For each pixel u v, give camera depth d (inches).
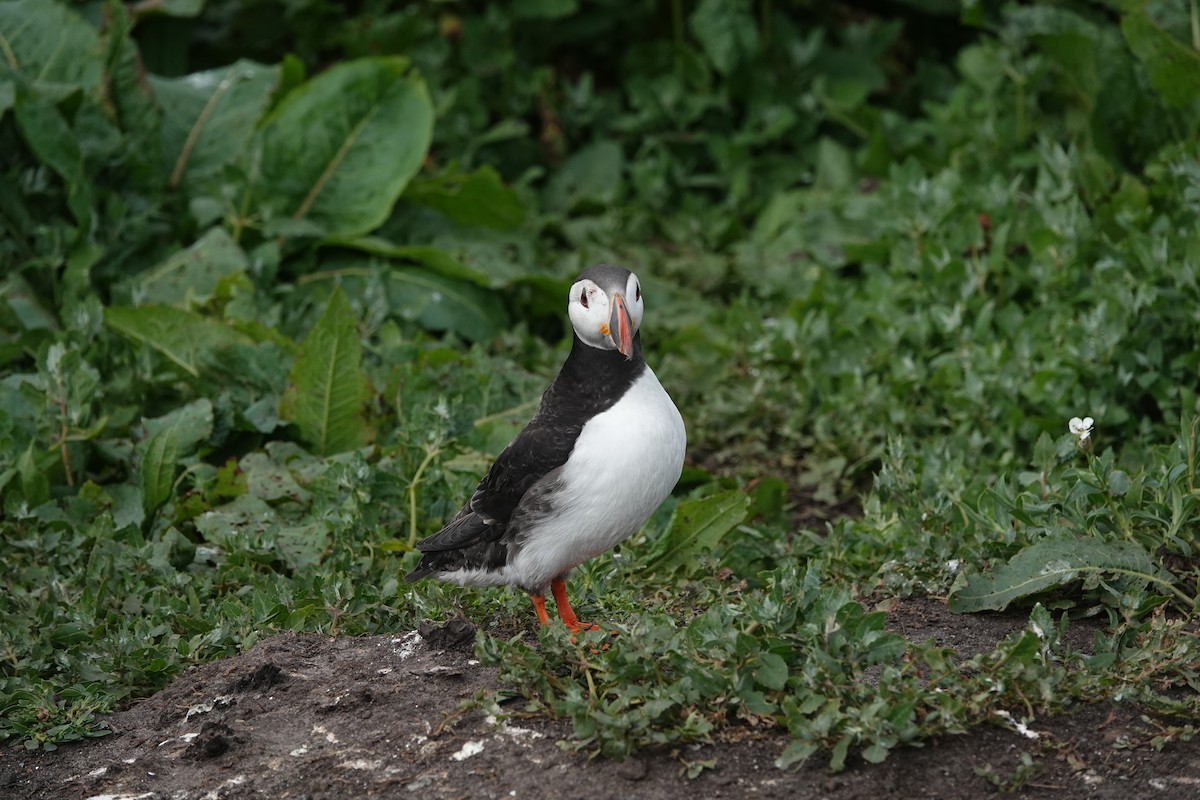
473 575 283.6
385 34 600.7
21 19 490.9
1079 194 474.9
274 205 490.3
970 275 449.4
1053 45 493.0
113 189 488.4
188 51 622.2
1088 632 278.4
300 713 256.2
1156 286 406.6
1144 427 391.5
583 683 251.8
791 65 624.4
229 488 368.2
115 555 331.3
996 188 463.5
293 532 342.6
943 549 306.5
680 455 272.8
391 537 350.6
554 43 647.1
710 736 235.5
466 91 599.5
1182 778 227.9
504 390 424.5
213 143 516.4
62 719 267.0
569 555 272.7
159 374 416.5
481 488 279.0
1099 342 395.5
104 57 490.3
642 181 592.1
